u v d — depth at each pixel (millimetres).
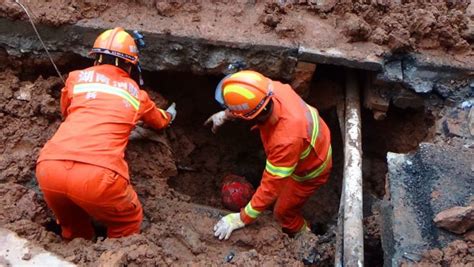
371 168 5230
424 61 4516
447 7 4906
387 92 4684
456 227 3371
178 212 4266
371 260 4078
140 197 4363
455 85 4570
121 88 3777
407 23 4605
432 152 3846
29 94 4531
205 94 5176
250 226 4137
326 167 4211
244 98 3582
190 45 4508
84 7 4535
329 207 5250
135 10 4594
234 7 4672
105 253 3410
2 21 4457
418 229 3467
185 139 5219
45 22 4434
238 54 4535
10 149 4270
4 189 3883
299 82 4672
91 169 3498
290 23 4566
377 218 4121
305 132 3746
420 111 4836
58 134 3637
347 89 4824
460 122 4430
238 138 5406
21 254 3395
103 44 3816
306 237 4172
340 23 4660
